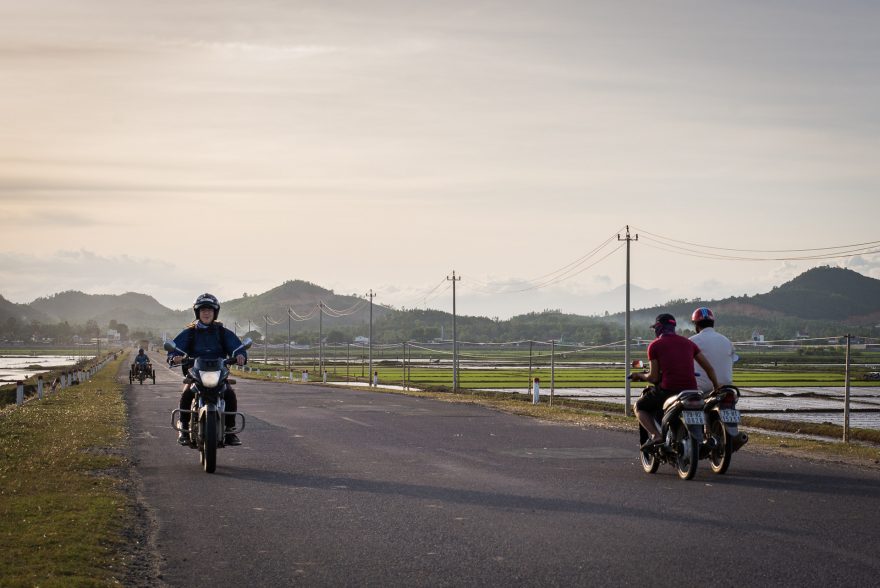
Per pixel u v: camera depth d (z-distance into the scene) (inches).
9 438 722.2
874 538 354.0
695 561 319.9
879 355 6909.5
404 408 1154.0
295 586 294.8
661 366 531.5
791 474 529.0
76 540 354.3
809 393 2086.6
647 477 521.7
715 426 533.3
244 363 585.3
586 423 901.8
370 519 399.5
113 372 3021.7
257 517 405.4
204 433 544.7
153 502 443.5
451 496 457.7
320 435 778.8
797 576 298.8
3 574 301.4
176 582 300.2
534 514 408.5
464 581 298.2
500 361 5349.4
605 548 340.8
